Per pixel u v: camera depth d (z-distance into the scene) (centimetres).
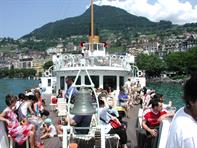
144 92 2089
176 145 294
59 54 2092
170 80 14312
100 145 837
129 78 2200
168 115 755
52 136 1216
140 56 16312
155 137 824
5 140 776
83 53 2189
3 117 898
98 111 904
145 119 868
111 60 1936
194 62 15262
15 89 8119
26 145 904
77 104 842
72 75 1862
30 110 1044
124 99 1717
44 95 2673
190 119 296
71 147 777
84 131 888
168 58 15975
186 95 302
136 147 1062
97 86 1848
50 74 2730
